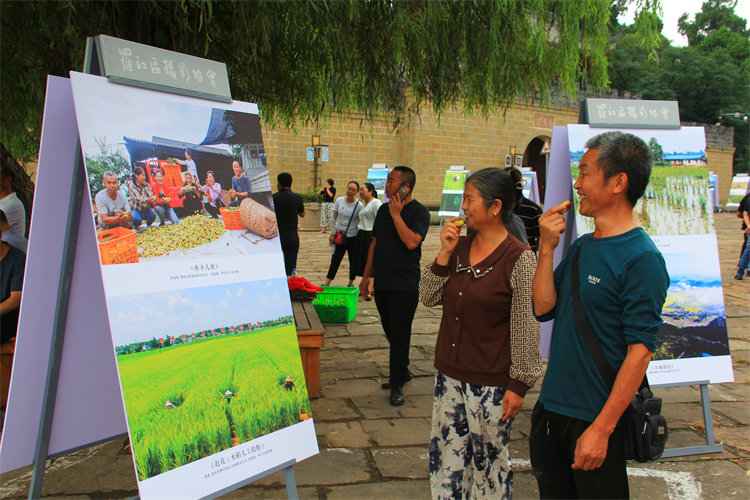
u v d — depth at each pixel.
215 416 2.06
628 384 1.65
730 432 3.71
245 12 3.20
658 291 1.66
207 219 2.25
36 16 3.37
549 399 1.91
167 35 3.78
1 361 3.77
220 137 2.40
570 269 1.91
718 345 3.48
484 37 4.02
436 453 2.35
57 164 2.16
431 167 20.53
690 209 3.57
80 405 2.38
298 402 2.37
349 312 6.32
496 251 2.19
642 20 4.05
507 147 22.12
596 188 1.80
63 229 2.23
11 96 4.74
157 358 1.94
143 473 1.82
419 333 6.08
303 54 4.38
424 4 3.73
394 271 3.97
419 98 4.98
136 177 2.04
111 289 1.88
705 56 43.06
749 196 9.77
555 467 1.94
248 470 2.12
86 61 2.10
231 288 2.25
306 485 2.93
